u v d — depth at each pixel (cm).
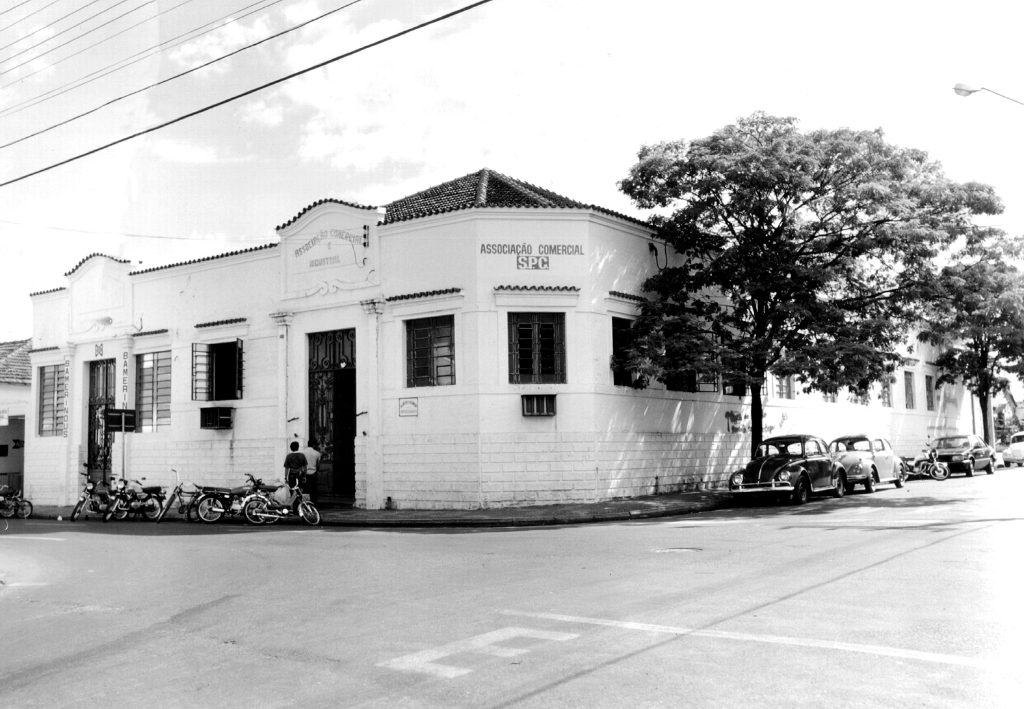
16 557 1452
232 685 593
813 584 877
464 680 577
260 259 2530
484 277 2144
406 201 2544
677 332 2219
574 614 774
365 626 762
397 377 2234
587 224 2195
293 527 1939
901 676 551
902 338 2425
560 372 2158
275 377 2469
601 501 2142
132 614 884
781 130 2269
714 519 1719
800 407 3195
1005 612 729
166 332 2708
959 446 3203
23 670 670
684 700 516
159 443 2697
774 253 2222
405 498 2191
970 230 2273
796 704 503
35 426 3052
